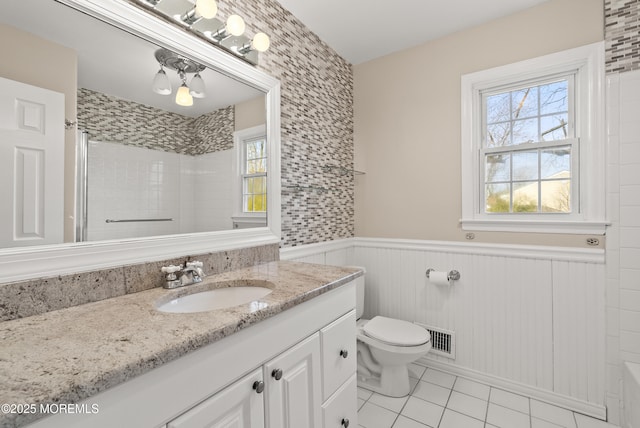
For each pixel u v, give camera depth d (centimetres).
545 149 184
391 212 236
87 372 53
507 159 196
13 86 83
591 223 162
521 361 183
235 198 148
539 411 167
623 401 155
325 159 220
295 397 97
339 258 233
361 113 252
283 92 180
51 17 90
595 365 163
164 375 63
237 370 79
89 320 78
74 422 51
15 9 84
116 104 105
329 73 225
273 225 168
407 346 169
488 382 193
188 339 66
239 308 85
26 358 58
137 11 107
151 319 79
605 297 161
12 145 83
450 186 209
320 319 111
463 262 203
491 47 194
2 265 79
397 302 231
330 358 116
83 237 96
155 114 117
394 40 218
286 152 184
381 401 178
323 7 182
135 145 111
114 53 104
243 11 153
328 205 223
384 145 239
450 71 209
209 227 136
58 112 92
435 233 215
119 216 106
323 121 218
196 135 131
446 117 211
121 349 61
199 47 129
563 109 179
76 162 96
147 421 60
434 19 194
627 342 156
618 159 158
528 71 182
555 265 173
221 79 142
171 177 122
